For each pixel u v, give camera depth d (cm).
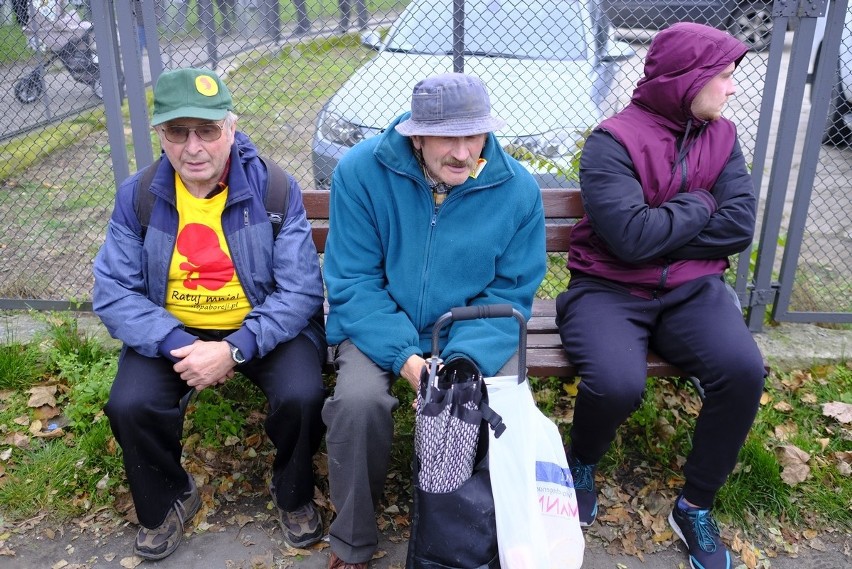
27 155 458
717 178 267
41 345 332
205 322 249
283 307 239
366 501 229
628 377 239
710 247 258
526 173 249
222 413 295
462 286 245
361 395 221
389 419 225
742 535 263
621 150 257
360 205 246
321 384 241
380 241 249
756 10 319
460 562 200
